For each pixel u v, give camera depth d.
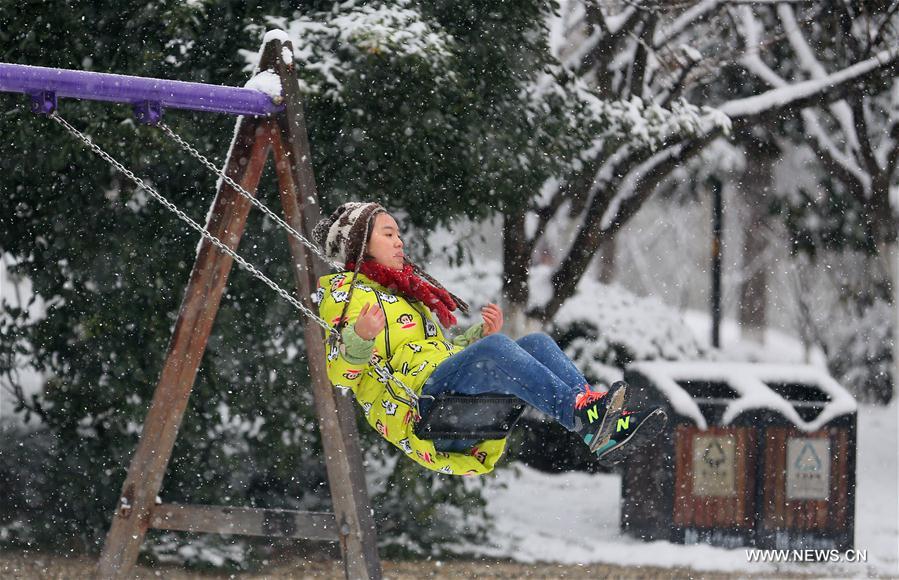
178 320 19.05
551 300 32.62
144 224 24.19
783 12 36.28
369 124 23.52
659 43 36.00
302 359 24.95
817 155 38.88
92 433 25.45
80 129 23.41
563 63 30.25
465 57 25.41
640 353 34.69
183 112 23.47
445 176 25.09
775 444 26.77
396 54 22.59
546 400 12.29
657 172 32.59
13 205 25.16
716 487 26.75
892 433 42.78
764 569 25.34
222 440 25.19
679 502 26.67
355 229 13.85
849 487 26.86
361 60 22.83
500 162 25.20
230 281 24.45
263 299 24.56
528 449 34.31
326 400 18.92
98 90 15.95
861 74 33.84
